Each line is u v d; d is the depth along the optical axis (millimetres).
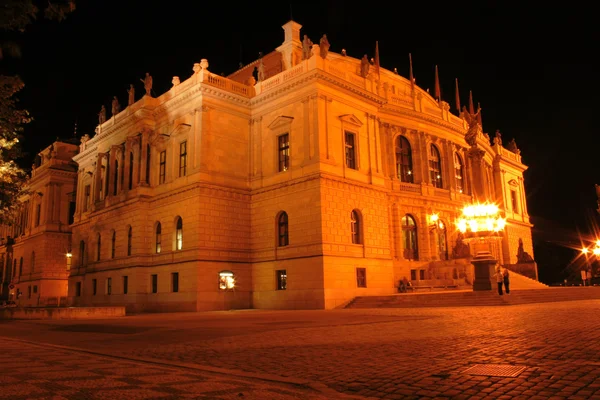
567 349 11680
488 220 36156
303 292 41031
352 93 45906
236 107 47812
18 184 35719
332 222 41562
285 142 45625
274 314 32375
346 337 16375
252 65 60500
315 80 42812
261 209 46094
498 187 74000
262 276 44812
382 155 51438
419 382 8906
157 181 50031
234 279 44531
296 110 44500
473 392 8008
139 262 48094
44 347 16406
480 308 28844
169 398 7871
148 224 49281
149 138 51375
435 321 20922
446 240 55688
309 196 41906
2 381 9484
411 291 45656
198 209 43438
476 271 35531
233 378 9820
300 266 41625
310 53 44688
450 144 59000
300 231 42219
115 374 10273
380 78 54125
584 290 38094
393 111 52938
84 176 64500
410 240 52094
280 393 8258
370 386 8812
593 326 16250
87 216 61406
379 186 46625
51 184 76125
